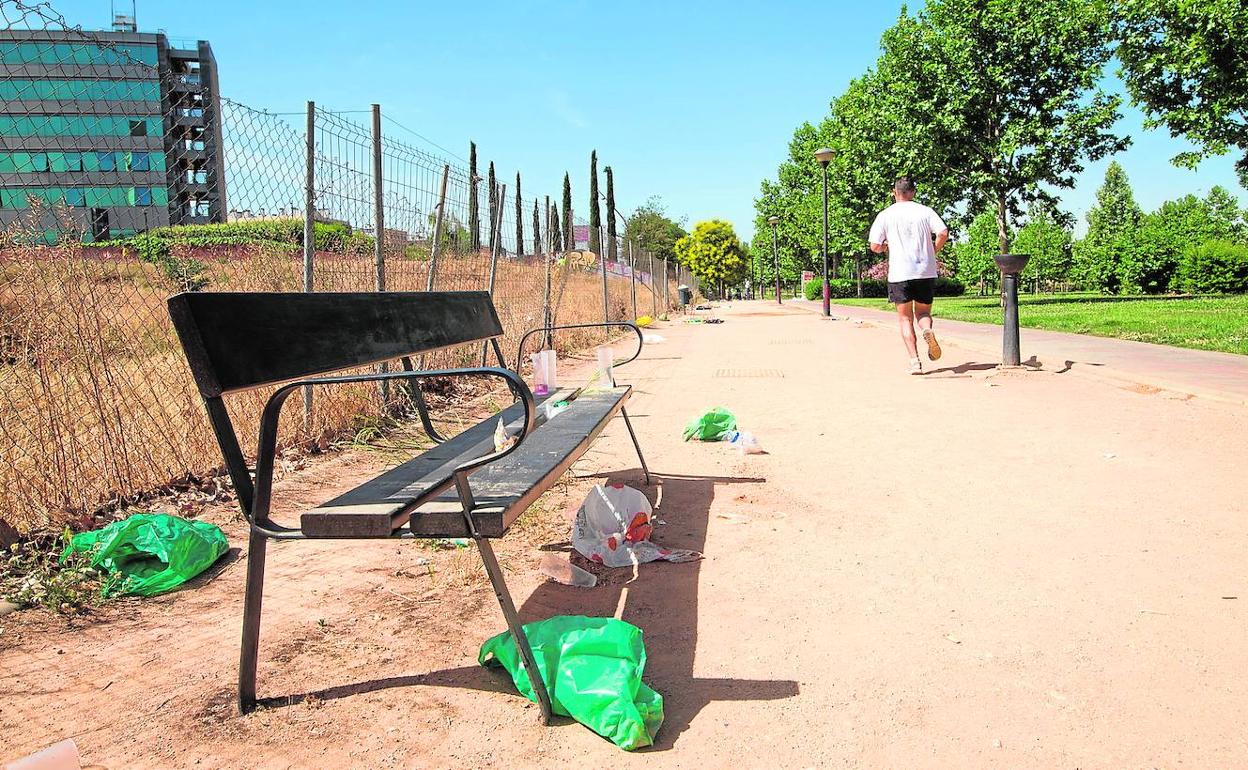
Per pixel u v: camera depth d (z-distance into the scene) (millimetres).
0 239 4094
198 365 2396
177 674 2717
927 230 9320
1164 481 4680
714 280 99062
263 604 3301
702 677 2621
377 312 3674
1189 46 20719
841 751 2195
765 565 3600
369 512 2324
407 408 7363
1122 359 9617
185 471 4918
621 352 14094
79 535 3719
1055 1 26094
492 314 5336
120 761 2211
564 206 93875
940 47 27172
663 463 5535
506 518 2371
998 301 32219
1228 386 7195
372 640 2934
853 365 10984
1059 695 2451
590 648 2486
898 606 3131
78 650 2916
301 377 2867
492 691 2557
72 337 4352
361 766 2170
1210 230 56812
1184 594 3150
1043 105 26562
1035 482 4785
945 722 2324
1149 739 2211
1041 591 3229
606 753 2213
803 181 59219
